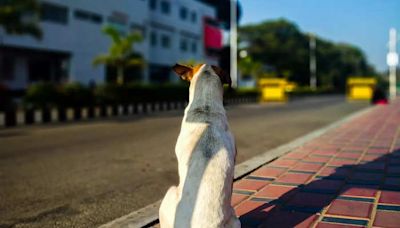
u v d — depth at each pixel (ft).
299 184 18.06
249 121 52.26
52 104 64.80
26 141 35.06
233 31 125.49
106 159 26.45
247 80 218.38
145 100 85.71
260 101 119.44
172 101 91.30
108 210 16.29
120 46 98.17
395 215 13.82
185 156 10.60
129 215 14.98
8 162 25.62
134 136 37.88
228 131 11.35
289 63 261.44
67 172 22.75
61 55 114.01
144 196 18.17
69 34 111.65
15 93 98.53
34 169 23.52
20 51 105.29
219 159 10.33
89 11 117.70
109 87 76.89
